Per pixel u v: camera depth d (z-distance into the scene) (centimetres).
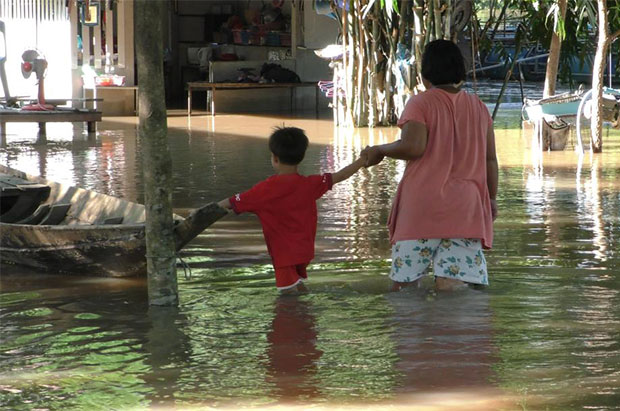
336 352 664
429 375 611
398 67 2631
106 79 3158
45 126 2647
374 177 1680
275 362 644
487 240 800
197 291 864
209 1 4047
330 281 890
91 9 3156
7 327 751
